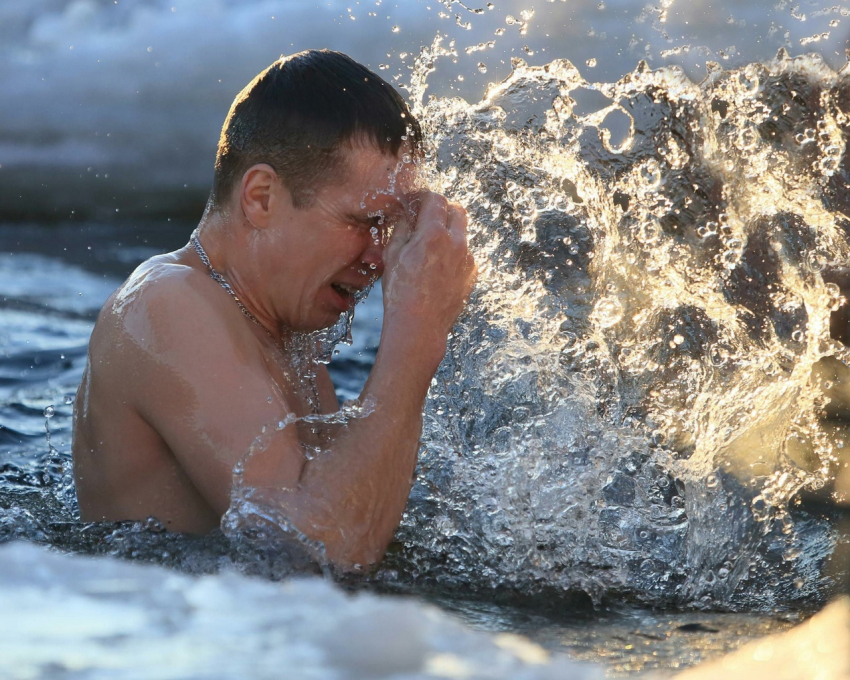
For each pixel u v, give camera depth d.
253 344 5.79
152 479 5.73
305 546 5.04
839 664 2.90
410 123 6.14
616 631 4.32
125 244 24.91
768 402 7.13
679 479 6.44
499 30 7.64
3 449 8.70
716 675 2.89
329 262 5.99
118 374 5.62
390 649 1.98
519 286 7.45
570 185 7.70
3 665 1.88
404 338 5.76
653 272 7.71
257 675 1.86
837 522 6.38
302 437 6.04
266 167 5.88
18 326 14.30
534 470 6.23
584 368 7.18
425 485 6.62
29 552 2.59
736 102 8.09
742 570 5.52
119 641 2.02
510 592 4.98
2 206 28.30
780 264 7.74
